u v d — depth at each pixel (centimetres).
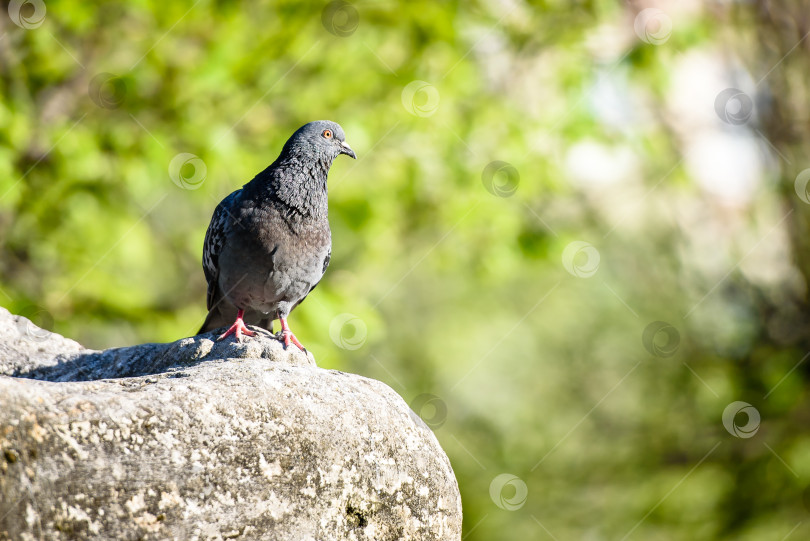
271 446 423
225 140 1030
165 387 418
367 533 451
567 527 1443
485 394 1645
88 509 377
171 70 1043
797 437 1305
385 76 1131
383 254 1245
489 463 1538
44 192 1023
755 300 1337
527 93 1280
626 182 1487
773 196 1324
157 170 995
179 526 394
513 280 1734
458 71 1162
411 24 1112
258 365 469
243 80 1080
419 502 475
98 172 1030
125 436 391
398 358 1744
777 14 1320
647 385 1442
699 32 1213
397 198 1172
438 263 1305
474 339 1741
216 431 411
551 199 1352
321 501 435
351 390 473
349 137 1082
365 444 455
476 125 1185
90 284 1054
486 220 1219
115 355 597
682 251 1403
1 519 357
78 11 965
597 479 1456
